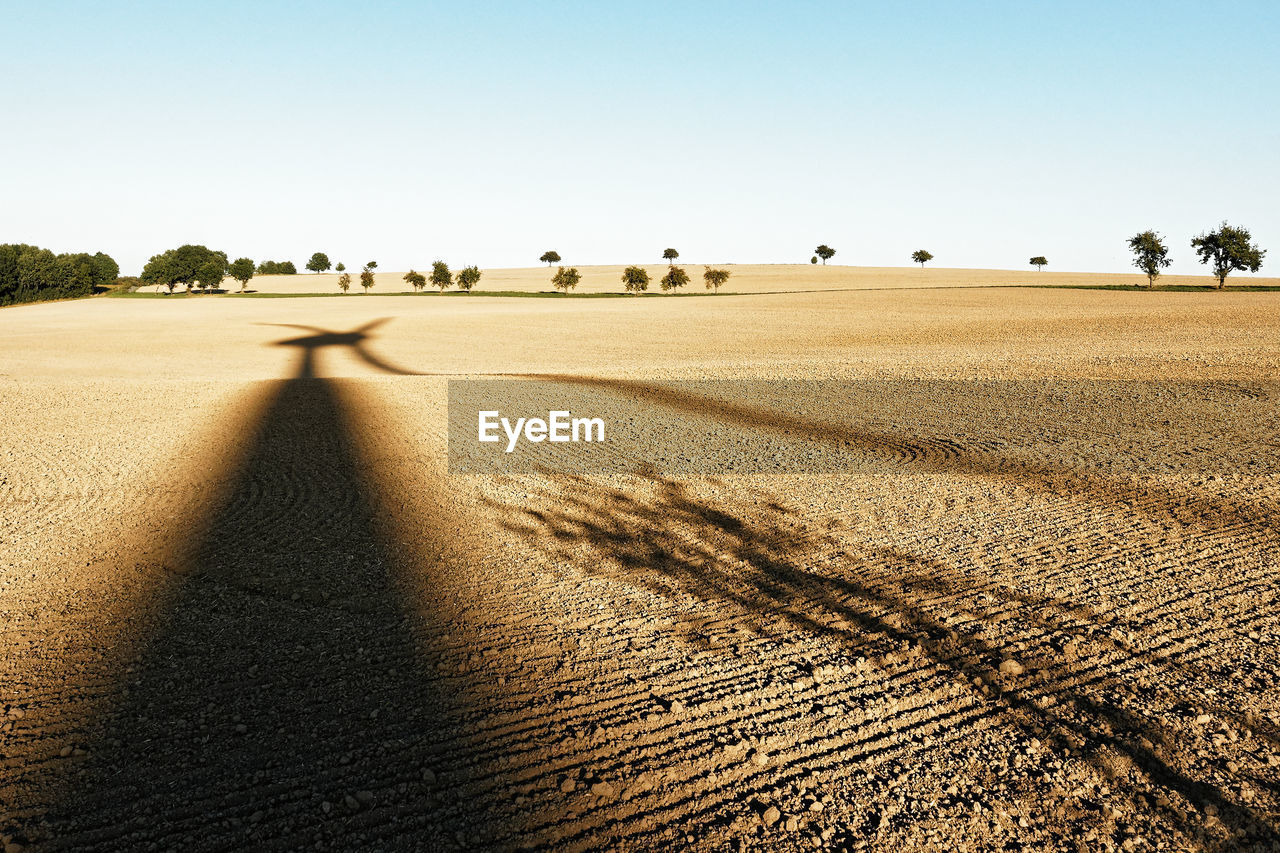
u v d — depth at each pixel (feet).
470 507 28.12
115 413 51.26
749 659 16.21
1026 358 68.69
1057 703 14.28
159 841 11.25
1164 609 17.85
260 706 14.74
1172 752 12.73
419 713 14.43
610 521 26.02
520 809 11.84
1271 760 12.44
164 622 18.51
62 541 24.82
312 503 28.94
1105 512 25.00
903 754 12.97
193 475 33.83
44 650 17.13
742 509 27.07
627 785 12.34
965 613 18.04
